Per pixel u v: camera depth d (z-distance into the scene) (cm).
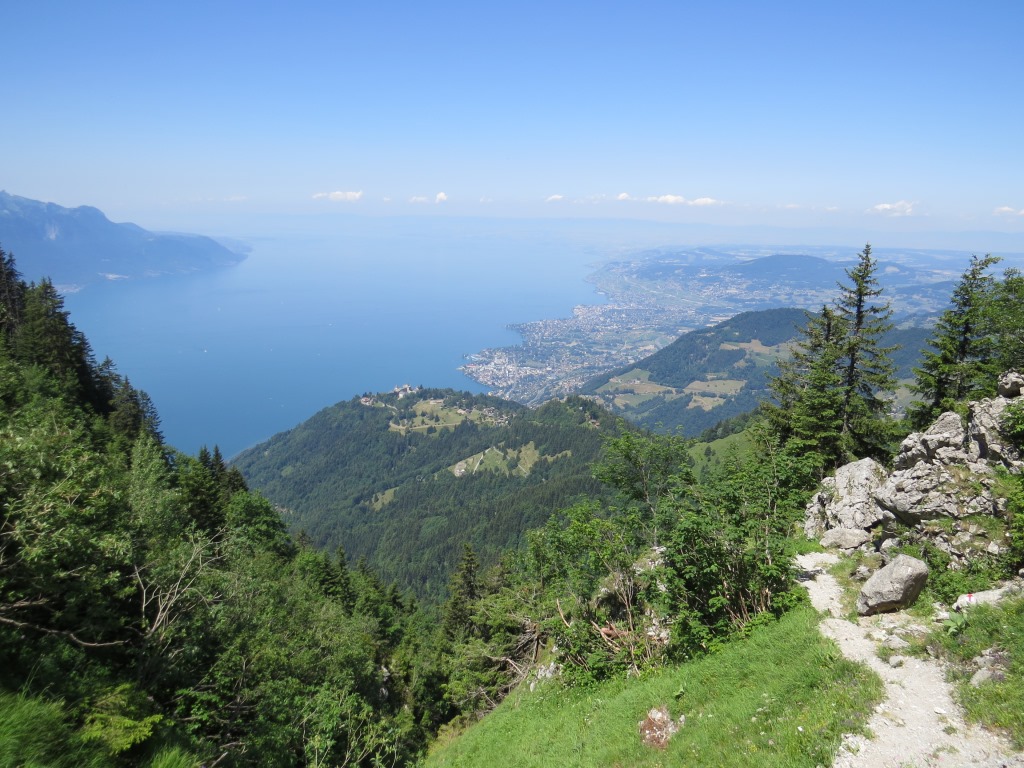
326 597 4459
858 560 1731
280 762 1603
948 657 1074
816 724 1005
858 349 2989
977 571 1340
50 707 901
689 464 2114
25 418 1339
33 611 1239
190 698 1528
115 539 1342
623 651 1938
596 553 2053
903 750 877
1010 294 2666
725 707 1237
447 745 2664
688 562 1636
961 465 1617
